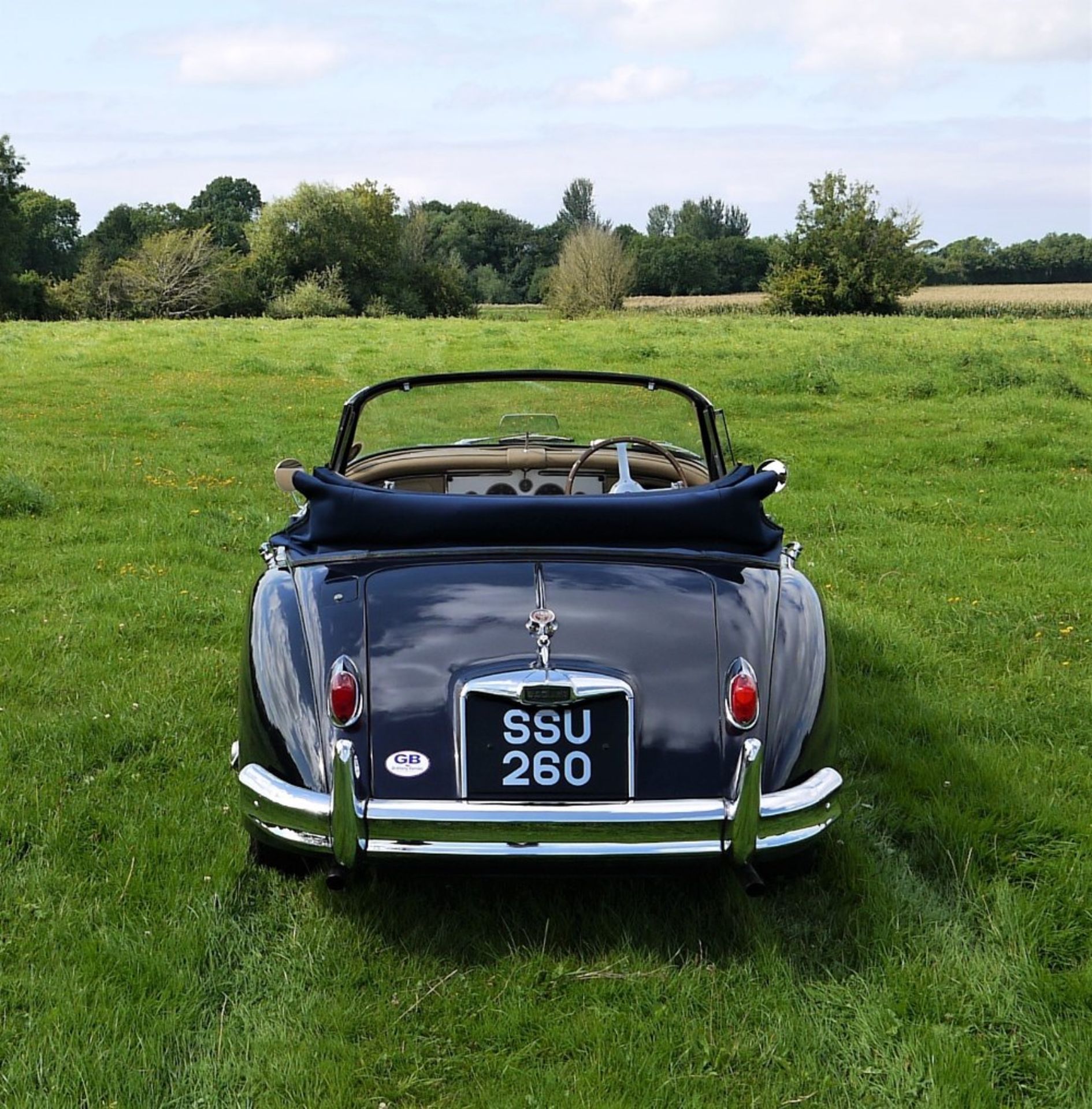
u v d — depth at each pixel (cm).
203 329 3055
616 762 260
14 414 1323
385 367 1936
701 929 285
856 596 598
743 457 1054
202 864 310
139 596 575
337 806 250
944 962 269
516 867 256
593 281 6625
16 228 6250
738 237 10881
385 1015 251
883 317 4666
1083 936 283
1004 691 457
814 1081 231
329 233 6894
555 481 418
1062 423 1268
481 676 261
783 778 269
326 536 313
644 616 281
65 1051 234
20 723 406
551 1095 225
